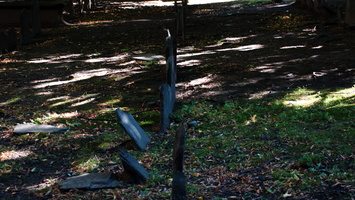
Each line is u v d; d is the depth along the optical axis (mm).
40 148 7500
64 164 6824
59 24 25516
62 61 15750
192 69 13109
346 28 17953
